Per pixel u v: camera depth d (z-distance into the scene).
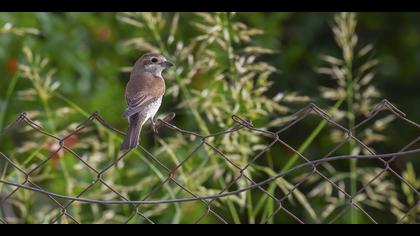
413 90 16.00
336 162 15.08
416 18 16.12
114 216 10.09
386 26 16.20
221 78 10.07
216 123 12.34
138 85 9.79
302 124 15.10
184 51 10.30
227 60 11.32
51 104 13.55
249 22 14.94
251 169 9.80
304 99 9.79
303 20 15.69
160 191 10.41
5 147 12.77
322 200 14.10
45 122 11.16
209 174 9.97
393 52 16.20
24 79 13.42
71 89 13.98
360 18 16.19
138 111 9.45
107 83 14.59
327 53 15.65
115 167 10.19
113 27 14.70
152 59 10.09
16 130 12.99
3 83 13.52
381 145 15.61
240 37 10.27
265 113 9.88
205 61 10.31
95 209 10.07
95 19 14.59
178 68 10.48
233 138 9.86
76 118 13.59
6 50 13.61
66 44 14.12
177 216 9.36
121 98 14.45
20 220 11.17
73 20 14.34
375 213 14.32
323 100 15.24
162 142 9.83
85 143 11.12
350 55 10.59
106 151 11.47
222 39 10.73
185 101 10.21
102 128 10.07
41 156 10.35
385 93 16.00
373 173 10.38
